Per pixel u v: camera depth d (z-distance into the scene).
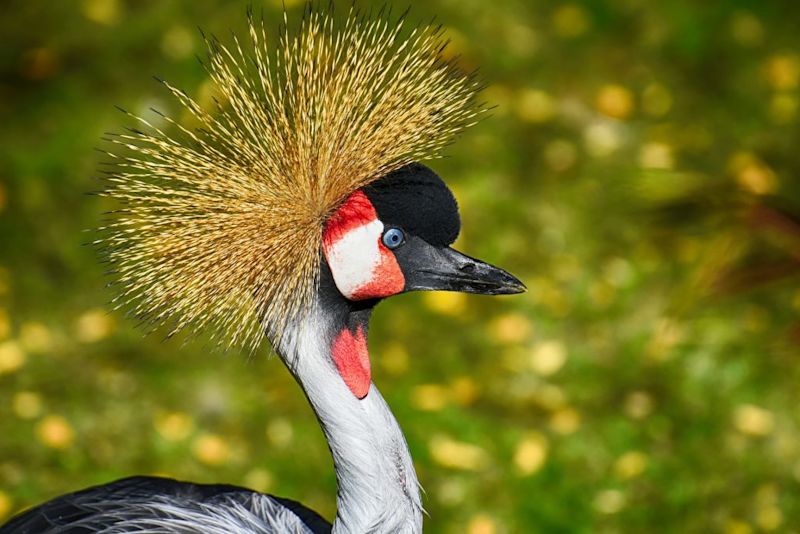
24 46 12.20
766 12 13.03
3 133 11.28
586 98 11.95
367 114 4.78
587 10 12.85
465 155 11.11
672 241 10.24
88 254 10.20
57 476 8.19
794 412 8.83
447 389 9.12
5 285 9.93
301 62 4.69
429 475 8.32
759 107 12.00
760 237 8.77
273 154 4.58
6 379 9.09
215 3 12.36
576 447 8.60
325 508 7.98
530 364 9.36
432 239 4.67
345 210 4.55
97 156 11.01
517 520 7.98
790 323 9.52
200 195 4.56
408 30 12.00
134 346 9.42
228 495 5.43
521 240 10.38
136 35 12.17
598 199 10.78
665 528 7.97
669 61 12.48
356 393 4.67
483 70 12.02
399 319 9.72
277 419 8.77
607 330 9.65
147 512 5.21
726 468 8.39
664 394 9.09
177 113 11.30
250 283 4.52
